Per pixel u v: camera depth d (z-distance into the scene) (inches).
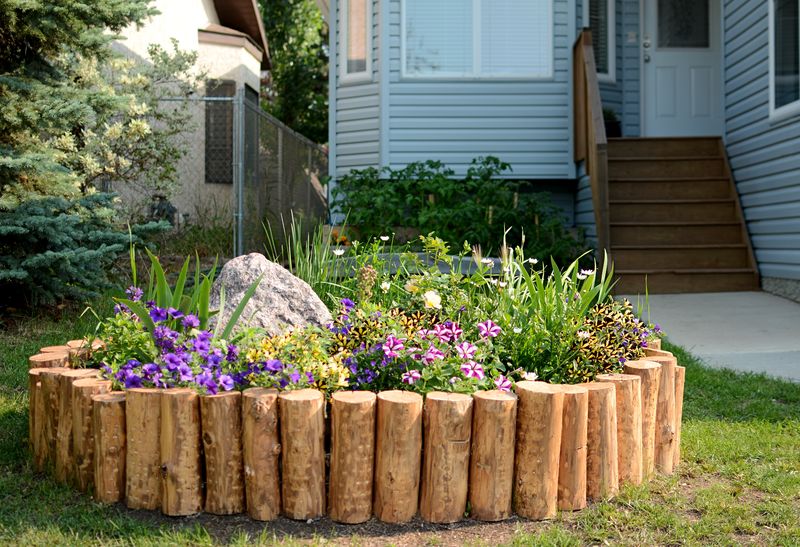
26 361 205.9
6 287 249.3
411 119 406.6
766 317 293.0
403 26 405.1
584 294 163.6
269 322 162.2
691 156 395.5
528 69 405.4
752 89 358.6
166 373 127.7
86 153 278.7
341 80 430.3
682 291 346.3
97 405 126.0
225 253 371.6
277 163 409.1
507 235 357.1
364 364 139.0
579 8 415.8
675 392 149.0
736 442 159.5
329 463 130.8
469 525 121.5
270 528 119.3
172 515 121.7
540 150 406.0
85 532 115.8
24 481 134.6
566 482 126.0
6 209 236.1
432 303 152.5
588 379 146.3
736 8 377.1
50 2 237.3
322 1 566.3
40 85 239.6
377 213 360.5
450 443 120.7
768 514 125.0
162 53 371.2
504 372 148.9
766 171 343.6
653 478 140.4
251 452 120.7
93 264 253.4
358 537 116.6
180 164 502.6
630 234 361.7
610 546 114.5
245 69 585.6
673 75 442.3
